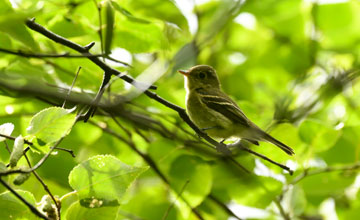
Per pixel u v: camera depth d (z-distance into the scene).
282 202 12.34
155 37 10.12
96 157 7.38
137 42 10.14
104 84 8.55
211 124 12.05
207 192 11.10
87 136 11.83
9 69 9.85
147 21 9.33
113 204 7.29
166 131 11.04
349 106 14.48
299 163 12.14
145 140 12.26
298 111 12.45
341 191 12.63
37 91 8.21
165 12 11.06
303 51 17.73
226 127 11.89
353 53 17.91
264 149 12.00
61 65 10.34
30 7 9.22
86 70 10.37
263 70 17.95
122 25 9.98
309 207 14.05
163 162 11.52
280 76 17.84
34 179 10.56
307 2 17.39
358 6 17.48
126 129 12.12
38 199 10.61
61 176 10.62
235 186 12.02
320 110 14.05
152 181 13.28
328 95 12.95
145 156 11.64
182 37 12.53
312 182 12.38
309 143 11.88
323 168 12.43
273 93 17.39
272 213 12.41
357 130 13.08
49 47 10.38
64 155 10.76
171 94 11.84
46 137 7.04
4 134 7.26
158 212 12.45
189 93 12.54
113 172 7.35
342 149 12.98
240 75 16.95
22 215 7.16
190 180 11.13
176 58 11.52
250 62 17.66
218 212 12.78
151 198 12.69
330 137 11.81
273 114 12.72
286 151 10.97
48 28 9.90
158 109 11.61
